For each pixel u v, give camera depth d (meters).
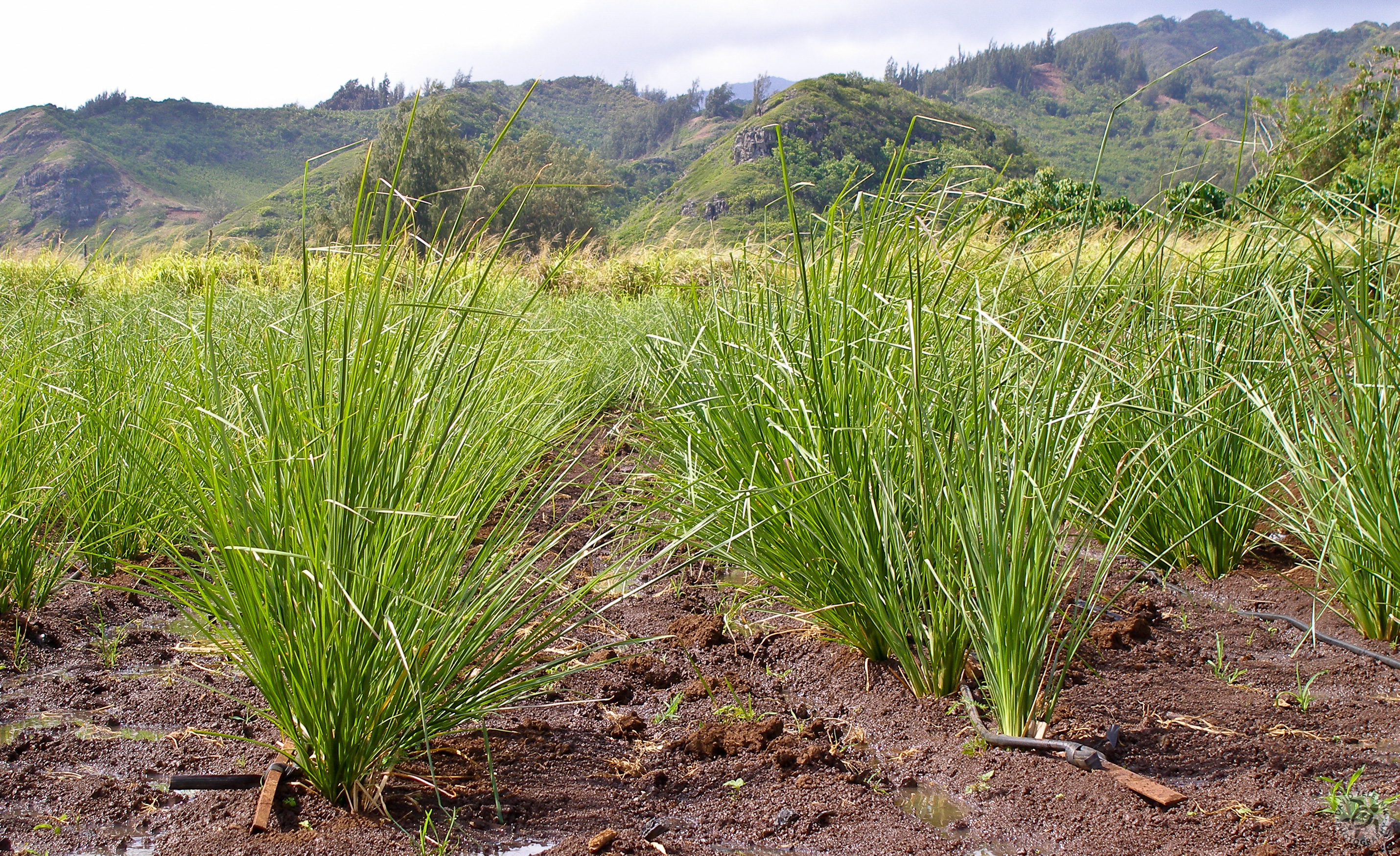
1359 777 2.03
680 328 3.89
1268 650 2.82
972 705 2.34
